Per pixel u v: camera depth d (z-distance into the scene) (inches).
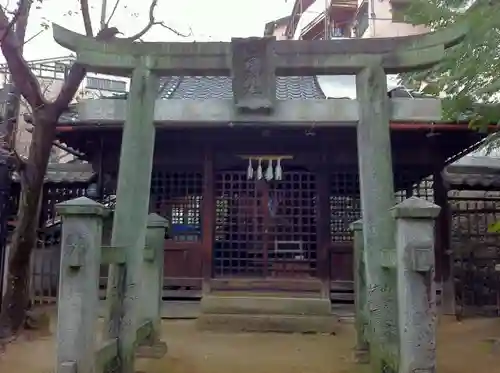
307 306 345.4
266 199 384.5
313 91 411.2
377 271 199.5
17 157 299.0
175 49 214.1
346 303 378.0
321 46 212.8
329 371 232.4
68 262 163.6
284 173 386.0
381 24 765.3
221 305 347.3
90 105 220.4
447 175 437.4
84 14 300.0
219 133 372.8
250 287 368.2
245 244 384.2
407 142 386.6
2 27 283.3
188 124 214.5
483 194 537.3
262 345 294.4
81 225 166.9
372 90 211.5
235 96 209.9
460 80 309.6
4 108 383.9
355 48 213.5
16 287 306.8
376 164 207.9
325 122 213.5
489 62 280.5
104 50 215.8
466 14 273.7
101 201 391.2
